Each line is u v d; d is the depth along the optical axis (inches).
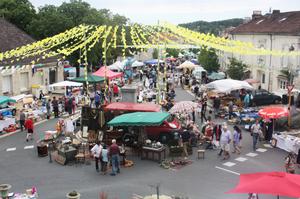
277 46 1496.1
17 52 800.3
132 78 1743.4
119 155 645.3
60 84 1178.6
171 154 666.8
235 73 1592.0
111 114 762.8
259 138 824.3
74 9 1691.7
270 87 1546.5
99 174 620.1
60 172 629.9
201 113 996.6
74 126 882.8
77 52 1625.2
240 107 1110.4
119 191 546.3
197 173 620.1
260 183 365.7
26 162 681.0
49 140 754.8
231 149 759.7
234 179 591.5
